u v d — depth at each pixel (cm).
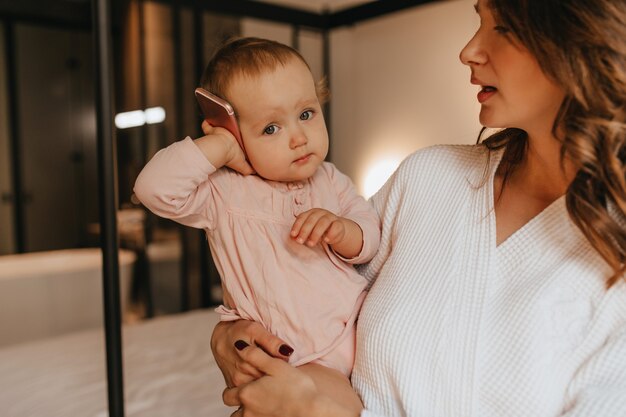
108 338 107
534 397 64
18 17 379
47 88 409
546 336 66
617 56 63
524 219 77
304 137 76
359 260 83
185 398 164
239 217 78
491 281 73
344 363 80
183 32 352
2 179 395
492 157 84
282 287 77
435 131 255
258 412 71
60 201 418
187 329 241
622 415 59
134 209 366
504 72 70
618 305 65
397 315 75
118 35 364
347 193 89
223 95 77
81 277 354
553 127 69
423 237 83
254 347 73
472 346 70
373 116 292
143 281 369
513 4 67
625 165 66
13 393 170
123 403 109
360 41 297
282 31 333
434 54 252
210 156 74
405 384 72
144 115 362
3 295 324
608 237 65
